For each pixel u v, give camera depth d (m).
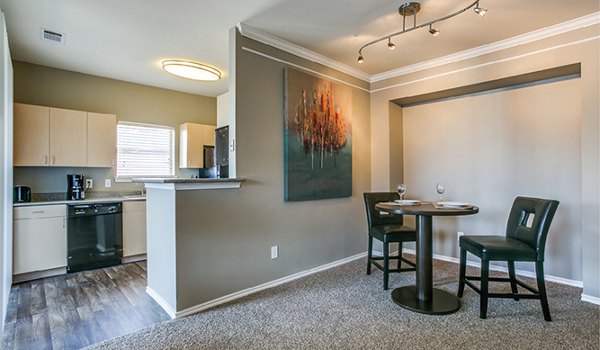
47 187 3.81
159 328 2.22
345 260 3.85
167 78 4.27
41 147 3.56
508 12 2.56
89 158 3.91
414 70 3.84
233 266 2.76
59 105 3.87
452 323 2.25
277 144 3.13
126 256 3.99
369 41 3.14
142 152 4.60
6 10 2.49
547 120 3.19
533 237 2.33
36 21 2.69
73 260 3.58
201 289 2.54
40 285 3.15
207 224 2.59
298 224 3.32
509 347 1.93
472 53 3.36
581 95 2.69
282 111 3.18
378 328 2.19
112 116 4.11
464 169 3.79
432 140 4.07
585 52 2.67
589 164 2.62
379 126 4.18
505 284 3.03
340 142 3.73
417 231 2.65
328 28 2.87
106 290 3.01
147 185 2.89
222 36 3.01
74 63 3.70
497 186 3.53
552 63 2.85
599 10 2.54
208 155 4.94
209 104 5.25
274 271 3.09
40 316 2.45
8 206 2.71
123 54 3.43
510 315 2.36
